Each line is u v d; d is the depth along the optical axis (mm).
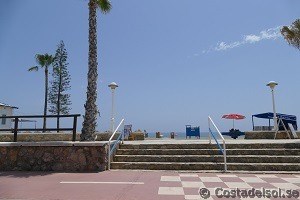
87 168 9961
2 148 10742
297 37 14492
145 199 5980
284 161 9656
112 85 15492
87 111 11688
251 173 8945
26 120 28344
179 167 9750
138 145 11383
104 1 12672
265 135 16750
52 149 10406
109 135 15320
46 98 38500
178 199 5957
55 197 6195
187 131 22594
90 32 12406
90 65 12109
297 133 16891
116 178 8359
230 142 11602
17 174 9422
